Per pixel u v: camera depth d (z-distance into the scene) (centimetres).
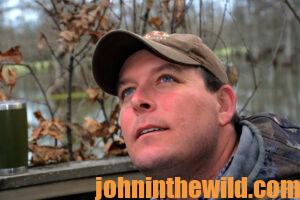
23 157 112
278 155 77
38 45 152
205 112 78
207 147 78
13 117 110
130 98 81
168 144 75
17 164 110
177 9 148
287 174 75
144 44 78
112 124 142
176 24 148
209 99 79
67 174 115
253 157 78
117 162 121
